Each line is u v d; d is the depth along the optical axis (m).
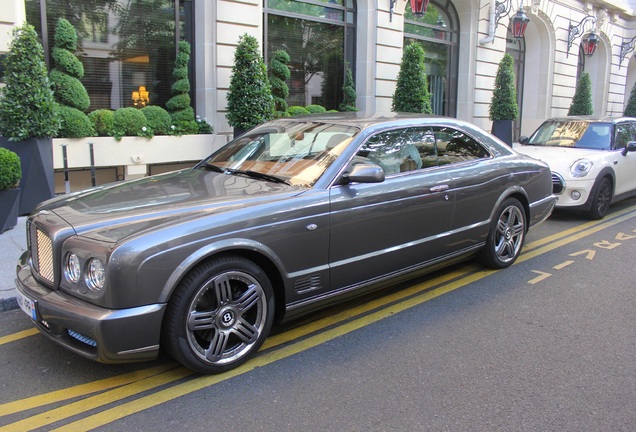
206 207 3.45
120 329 2.96
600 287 5.16
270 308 3.63
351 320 4.34
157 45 9.89
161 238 3.07
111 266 2.95
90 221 3.28
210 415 2.97
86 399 3.13
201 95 10.16
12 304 4.50
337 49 12.97
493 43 16.45
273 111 9.59
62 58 8.30
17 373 3.43
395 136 4.56
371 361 3.63
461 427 2.85
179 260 3.11
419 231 4.54
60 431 2.81
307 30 12.27
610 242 6.91
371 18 12.93
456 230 4.93
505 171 5.42
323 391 3.23
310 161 4.16
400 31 13.48
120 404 3.08
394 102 12.45
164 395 3.18
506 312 4.52
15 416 2.95
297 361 3.62
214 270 3.28
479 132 5.44
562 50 19.66
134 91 9.72
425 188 4.53
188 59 9.86
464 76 16.17
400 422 2.90
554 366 3.55
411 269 4.58
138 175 9.09
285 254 3.62
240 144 4.93
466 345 3.88
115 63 9.45
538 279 5.39
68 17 8.83
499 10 16.22
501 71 15.11
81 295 3.09
